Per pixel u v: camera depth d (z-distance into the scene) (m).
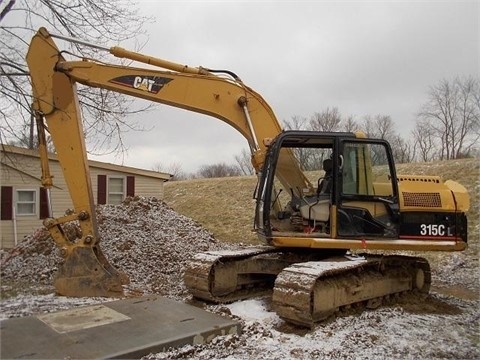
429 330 6.72
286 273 6.75
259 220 7.79
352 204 7.44
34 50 7.80
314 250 8.26
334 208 7.34
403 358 5.56
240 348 5.64
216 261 7.93
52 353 4.82
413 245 7.52
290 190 8.05
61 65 7.75
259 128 8.21
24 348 4.95
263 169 7.79
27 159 15.06
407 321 7.18
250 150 8.24
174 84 8.12
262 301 8.06
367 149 7.56
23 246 11.66
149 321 5.96
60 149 7.80
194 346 5.49
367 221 7.46
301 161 8.20
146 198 15.27
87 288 7.66
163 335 5.45
